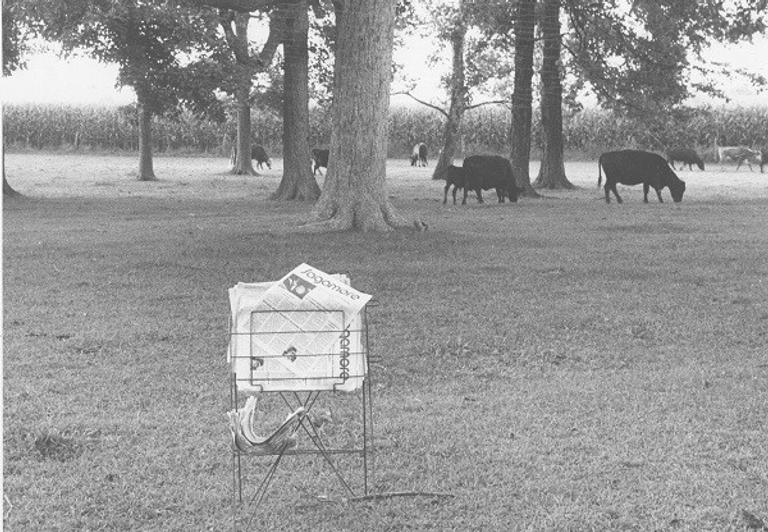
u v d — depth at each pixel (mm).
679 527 5312
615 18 36625
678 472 6172
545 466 6281
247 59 33281
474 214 25812
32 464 6230
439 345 9953
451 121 44688
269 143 74625
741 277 14844
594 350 9867
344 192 20219
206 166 59375
